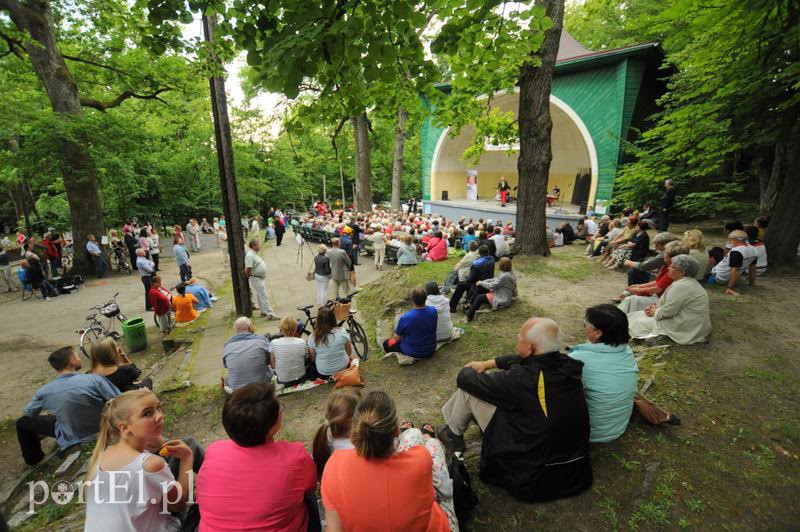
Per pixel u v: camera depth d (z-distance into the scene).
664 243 5.82
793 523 2.39
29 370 7.49
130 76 15.85
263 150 38.06
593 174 18.33
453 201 28.28
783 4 6.27
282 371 4.84
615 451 2.95
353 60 2.85
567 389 2.51
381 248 13.30
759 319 5.21
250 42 3.30
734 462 2.86
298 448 2.10
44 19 13.04
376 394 1.92
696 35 7.43
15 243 22.42
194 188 31.09
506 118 11.08
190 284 10.68
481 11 3.18
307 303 10.19
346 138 24.97
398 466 1.82
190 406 4.92
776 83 7.07
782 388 3.73
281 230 20.23
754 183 15.84
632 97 16.69
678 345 4.53
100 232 15.56
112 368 4.49
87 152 14.16
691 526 2.38
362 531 1.77
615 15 21.64
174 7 3.33
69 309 11.15
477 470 2.93
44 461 4.08
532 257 9.35
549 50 8.39
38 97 14.30
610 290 7.22
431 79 3.72
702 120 8.58
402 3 2.81
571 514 2.51
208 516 1.93
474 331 5.78
